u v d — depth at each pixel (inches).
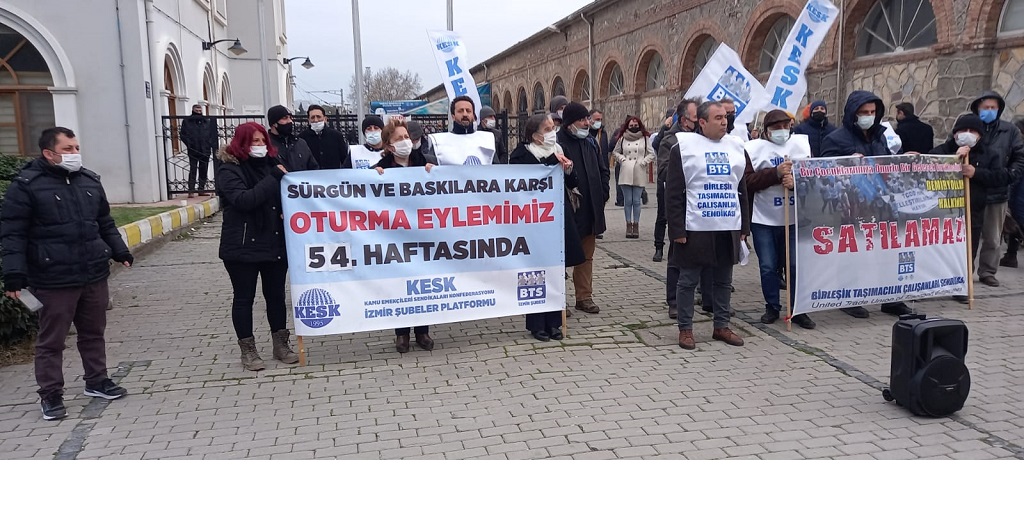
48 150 180.4
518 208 235.8
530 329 247.4
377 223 223.8
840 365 214.1
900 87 469.4
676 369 213.8
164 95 595.2
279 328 226.4
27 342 240.2
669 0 766.5
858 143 263.4
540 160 240.2
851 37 514.3
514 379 207.9
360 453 161.9
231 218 210.2
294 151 237.3
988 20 398.0
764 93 315.0
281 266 222.4
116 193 550.3
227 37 1021.2
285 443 167.9
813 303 250.1
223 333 261.0
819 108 304.7
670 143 312.5
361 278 224.4
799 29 313.4
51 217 179.5
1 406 193.3
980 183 282.7
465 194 230.4
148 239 427.8
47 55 527.8
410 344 242.7
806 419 175.9
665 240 440.1
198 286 337.7
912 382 173.6
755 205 254.8
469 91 387.2
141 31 542.9
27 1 520.1
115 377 214.7
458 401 192.2
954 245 265.6
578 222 260.2
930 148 346.6
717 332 239.5
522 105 1475.1
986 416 175.2
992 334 237.8
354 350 238.7
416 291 229.3
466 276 233.5
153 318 281.4
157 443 168.9
